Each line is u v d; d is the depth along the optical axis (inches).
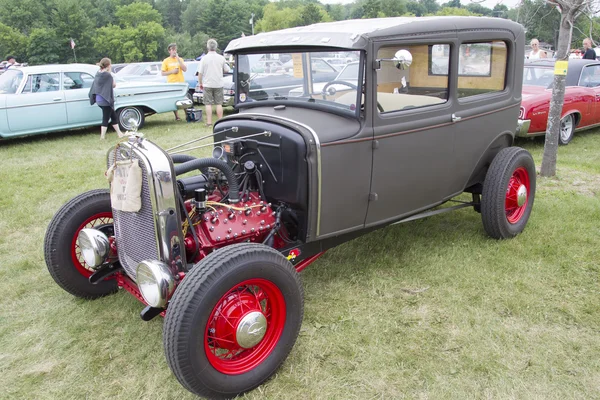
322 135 118.6
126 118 401.1
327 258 165.2
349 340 122.6
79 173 274.5
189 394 106.5
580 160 278.4
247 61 146.7
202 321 94.2
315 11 4392.2
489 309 133.9
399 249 169.9
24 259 169.9
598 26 283.7
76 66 385.7
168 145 335.3
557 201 207.3
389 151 131.6
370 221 136.9
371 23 133.6
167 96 422.0
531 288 142.3
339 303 138.9
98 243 122.3
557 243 168.1
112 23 4461.1
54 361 117.7
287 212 127.3
